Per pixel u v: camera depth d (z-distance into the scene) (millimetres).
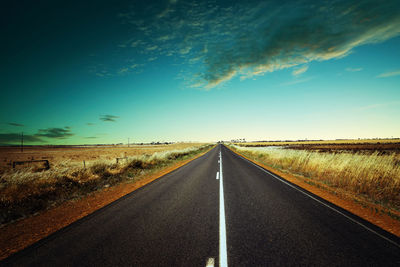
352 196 5734
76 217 4422
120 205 5184
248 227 3578
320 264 2436
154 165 14609
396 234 3250
